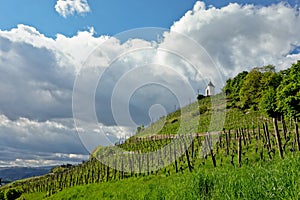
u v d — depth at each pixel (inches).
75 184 1440.7
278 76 2465.6
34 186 1974.7
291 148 714.2
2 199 1967.3
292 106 900.6
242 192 205.6
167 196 297.4
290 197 172.4
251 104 2428.6
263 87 2411.4
